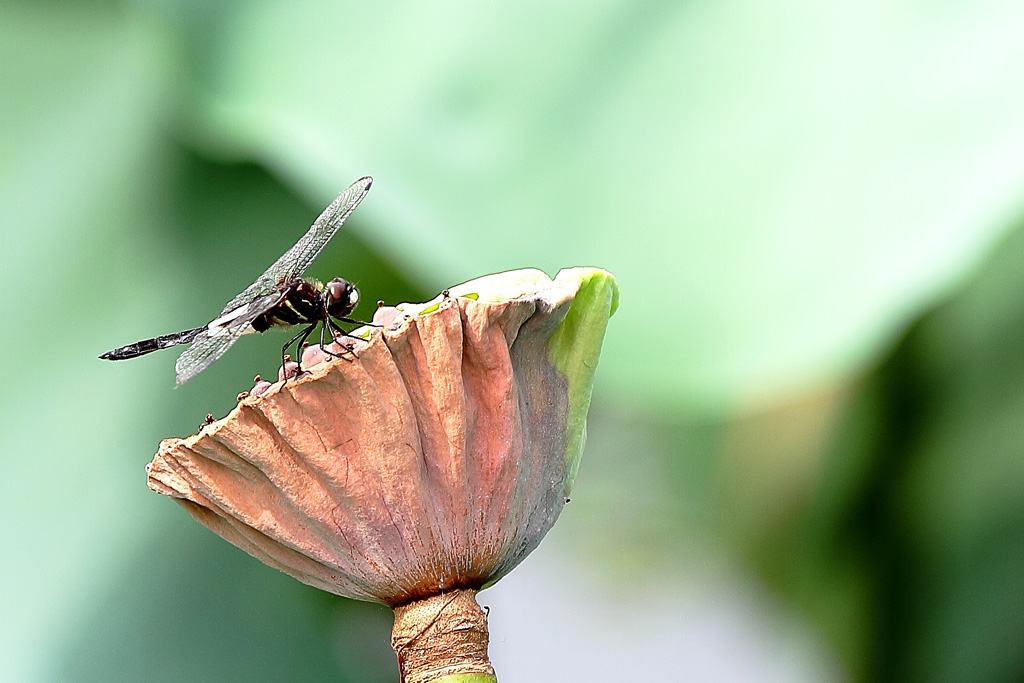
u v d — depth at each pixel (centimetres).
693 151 86
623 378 84
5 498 92
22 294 94
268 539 78
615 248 86
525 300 77
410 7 90
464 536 77
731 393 83
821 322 83
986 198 83
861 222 84
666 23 88
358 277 94
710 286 84
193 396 93
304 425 76
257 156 90
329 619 93
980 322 94
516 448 77
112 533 92
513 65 88
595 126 87
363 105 89
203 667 91
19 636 91
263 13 91
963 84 85
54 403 93
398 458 77
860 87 86
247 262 94
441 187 87
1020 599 94
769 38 87
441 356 76
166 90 93
